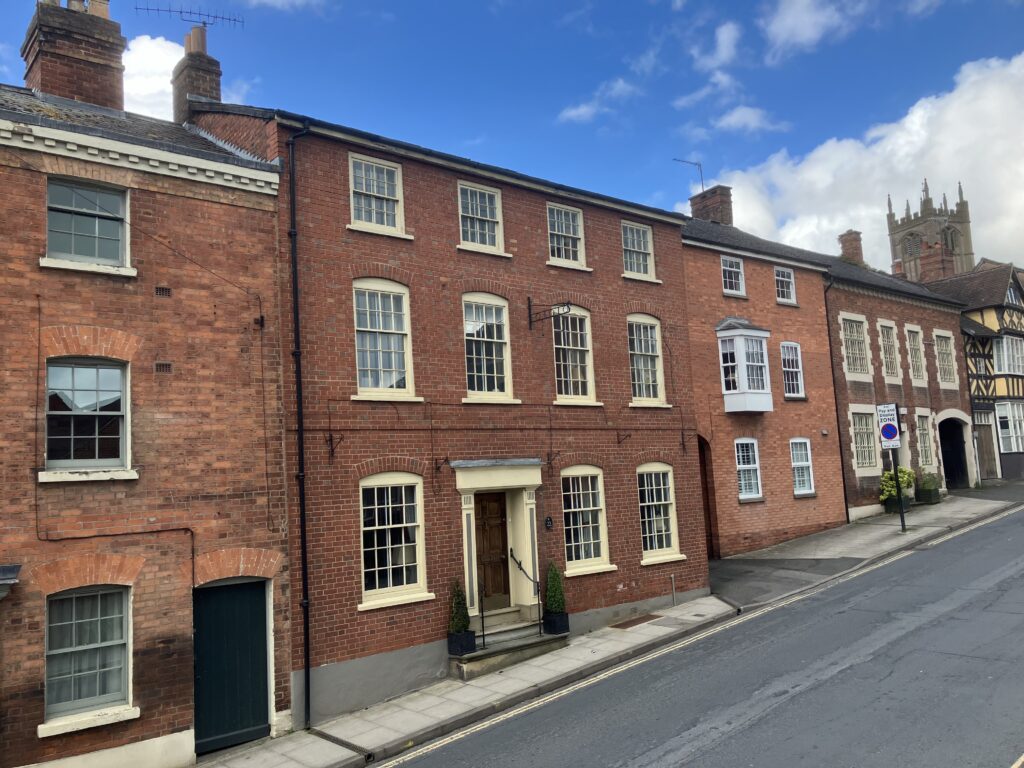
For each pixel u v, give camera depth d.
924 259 41.84
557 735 10.00
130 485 10.34
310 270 12.63
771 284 25.00
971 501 28.08
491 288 15.17
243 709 10.97
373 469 12.84
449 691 12.41
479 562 14.66
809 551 21.52
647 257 18.56
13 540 9.39
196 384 11.12
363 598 12.49
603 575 16.05
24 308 9.84
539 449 15.41
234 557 11.09
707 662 12.58
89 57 13.77
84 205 10.63
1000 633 12.34
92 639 9.95
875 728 9.02
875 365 28.47
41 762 9.26
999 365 35.56
